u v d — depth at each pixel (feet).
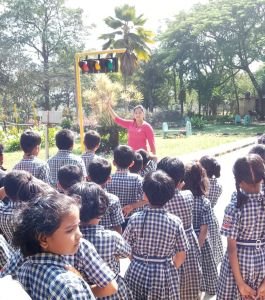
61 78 139.33
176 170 11.69
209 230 13.52
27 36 143.13
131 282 10.37
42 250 6.00
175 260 10.34
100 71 42.39
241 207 9.68
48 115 35.37
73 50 145.89
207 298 13.79
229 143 71.87
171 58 143.74
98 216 8.89
